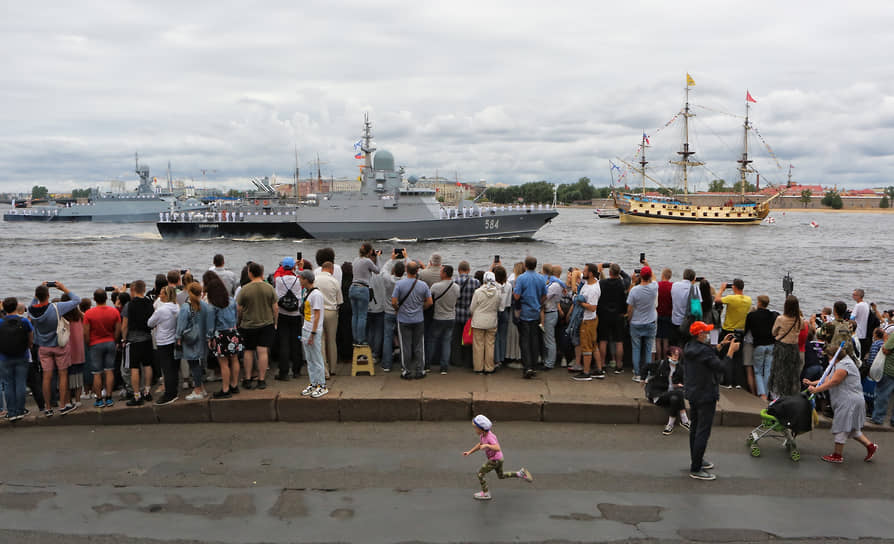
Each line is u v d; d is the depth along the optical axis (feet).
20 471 23.86
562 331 36.60
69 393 30.50
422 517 20.26
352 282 36.42
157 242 234.17
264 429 28.37
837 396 25.02
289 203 255.09
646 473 23.82
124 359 32.50
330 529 19.49
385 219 214.07
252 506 20.98
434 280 36.01
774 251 212.64
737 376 33.71
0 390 31.04
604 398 30.12
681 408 27.76
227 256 182.50
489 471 21.83
